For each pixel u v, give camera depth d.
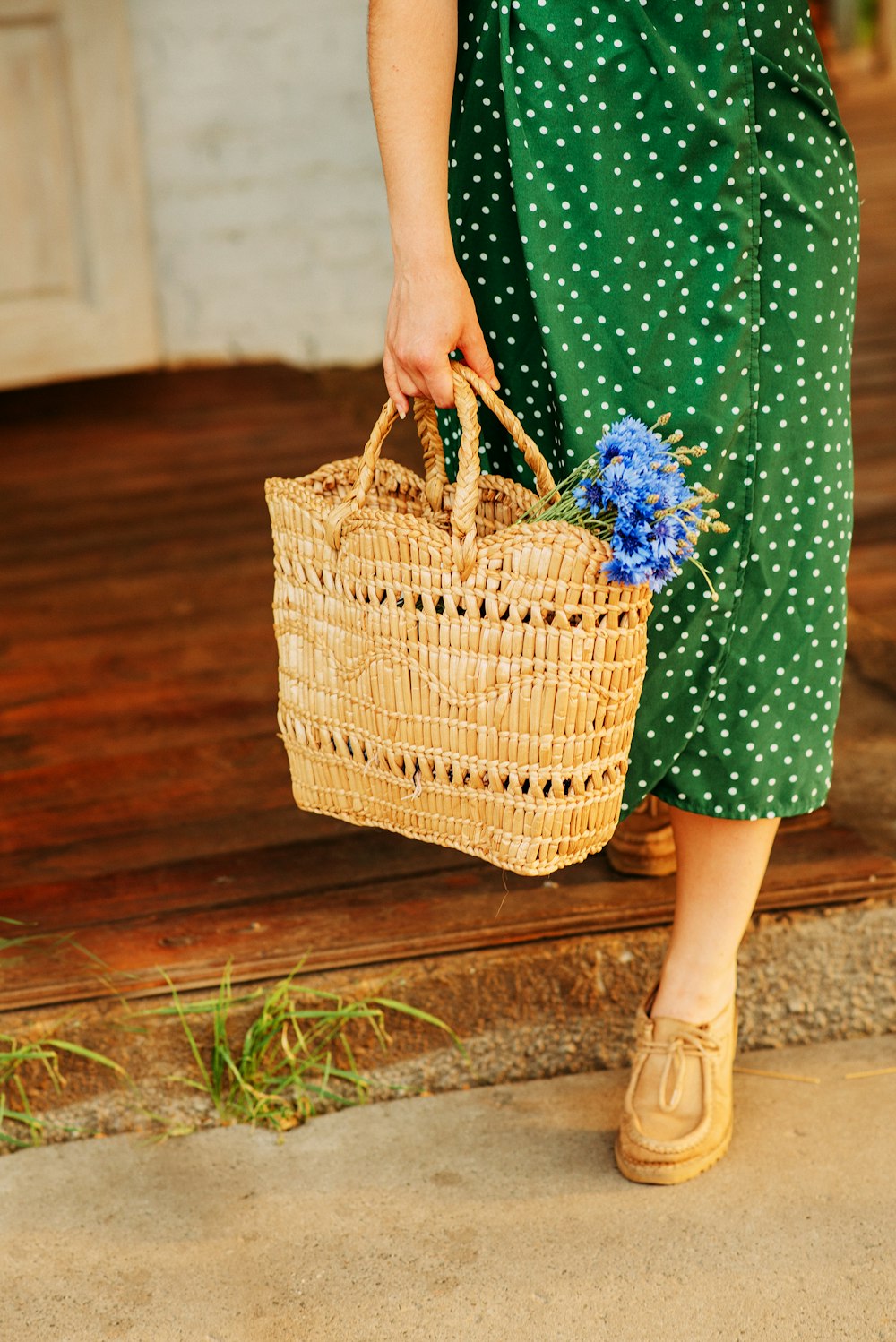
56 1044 1.67
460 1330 1.40
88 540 3.31
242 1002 1.71
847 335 1.51
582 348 1.44
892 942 1.83
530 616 1.28
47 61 4.29
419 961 1.75
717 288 1.42
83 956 1.76
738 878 1.61
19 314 4.53
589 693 1.29
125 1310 1.44
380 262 4.77
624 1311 1.42
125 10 4.31
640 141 1.39
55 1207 1.59
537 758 1.31
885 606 2.75
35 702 2.52
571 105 1.39
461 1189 1.59
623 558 1.25
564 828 1.35
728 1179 1.59
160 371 4.73
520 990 1.77
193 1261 1.50
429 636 1.33
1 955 1.77
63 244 4.51
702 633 1.51
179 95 4.44
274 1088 1.74
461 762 1.35
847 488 1.55
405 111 1.37
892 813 2.05
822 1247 1.49
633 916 1.79
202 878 1.94
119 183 4.47
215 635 2.78
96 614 2.90
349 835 2.05
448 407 1.38
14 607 2.95
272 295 4.74
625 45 1.37
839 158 1.46
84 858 2.00
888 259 6.00
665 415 1.38
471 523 1.30
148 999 1.70
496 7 1.39
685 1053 1.62
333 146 4.61
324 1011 1.72
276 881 1.93
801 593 1.53
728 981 1.63
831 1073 1.78
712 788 1.57
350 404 4.42
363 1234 1.53
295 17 4.43
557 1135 1.68
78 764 2.29
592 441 1.46
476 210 1.48
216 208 4.60
